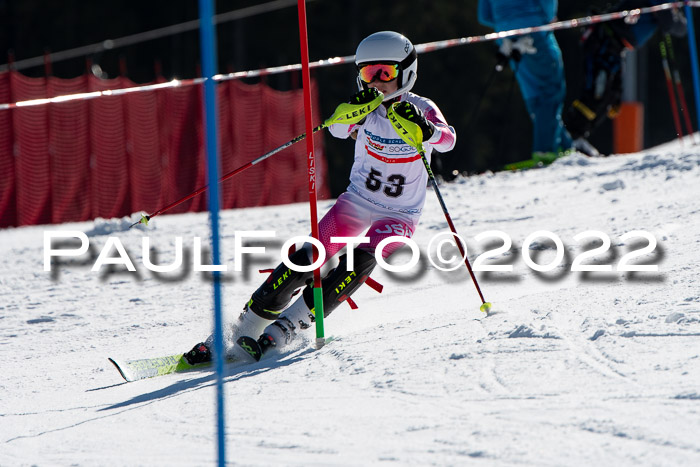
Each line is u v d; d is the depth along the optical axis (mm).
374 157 15133
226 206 59688
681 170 29578
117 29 118750
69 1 118312
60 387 14719
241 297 20891
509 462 8211
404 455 8734
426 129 14406
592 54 39031
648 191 27000
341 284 14875
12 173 47812
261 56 117625
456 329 13297
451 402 10047
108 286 23781
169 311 20312
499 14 38375
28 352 17625
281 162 64438
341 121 14562
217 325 8516
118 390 13992
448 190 33875
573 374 10289
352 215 15523
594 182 30562
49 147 49438
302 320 14703
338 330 15891
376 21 114438
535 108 39812
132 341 17828
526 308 14031
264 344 14523
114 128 52812
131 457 9984
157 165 55281
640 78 107938
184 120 57312
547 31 38750
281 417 10523
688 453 7875
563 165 36156
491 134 118625
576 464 7984
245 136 61562
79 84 51250
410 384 10922
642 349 10734
